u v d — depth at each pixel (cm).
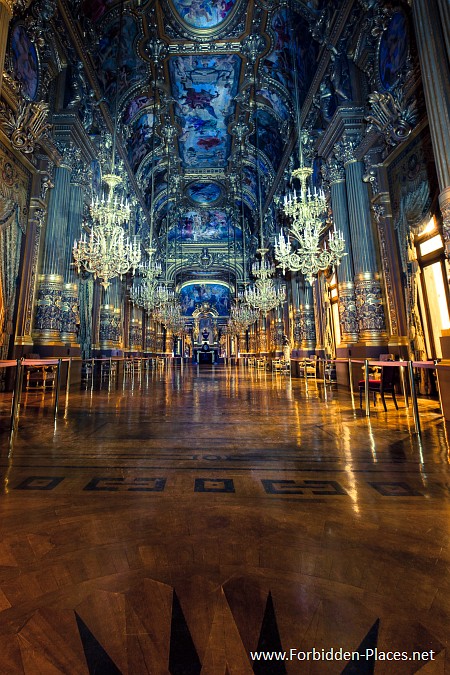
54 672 105
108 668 106
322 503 228
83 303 1276
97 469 293
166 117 1662
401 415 554
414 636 117
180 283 3428
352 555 168
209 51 1321
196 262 2923
